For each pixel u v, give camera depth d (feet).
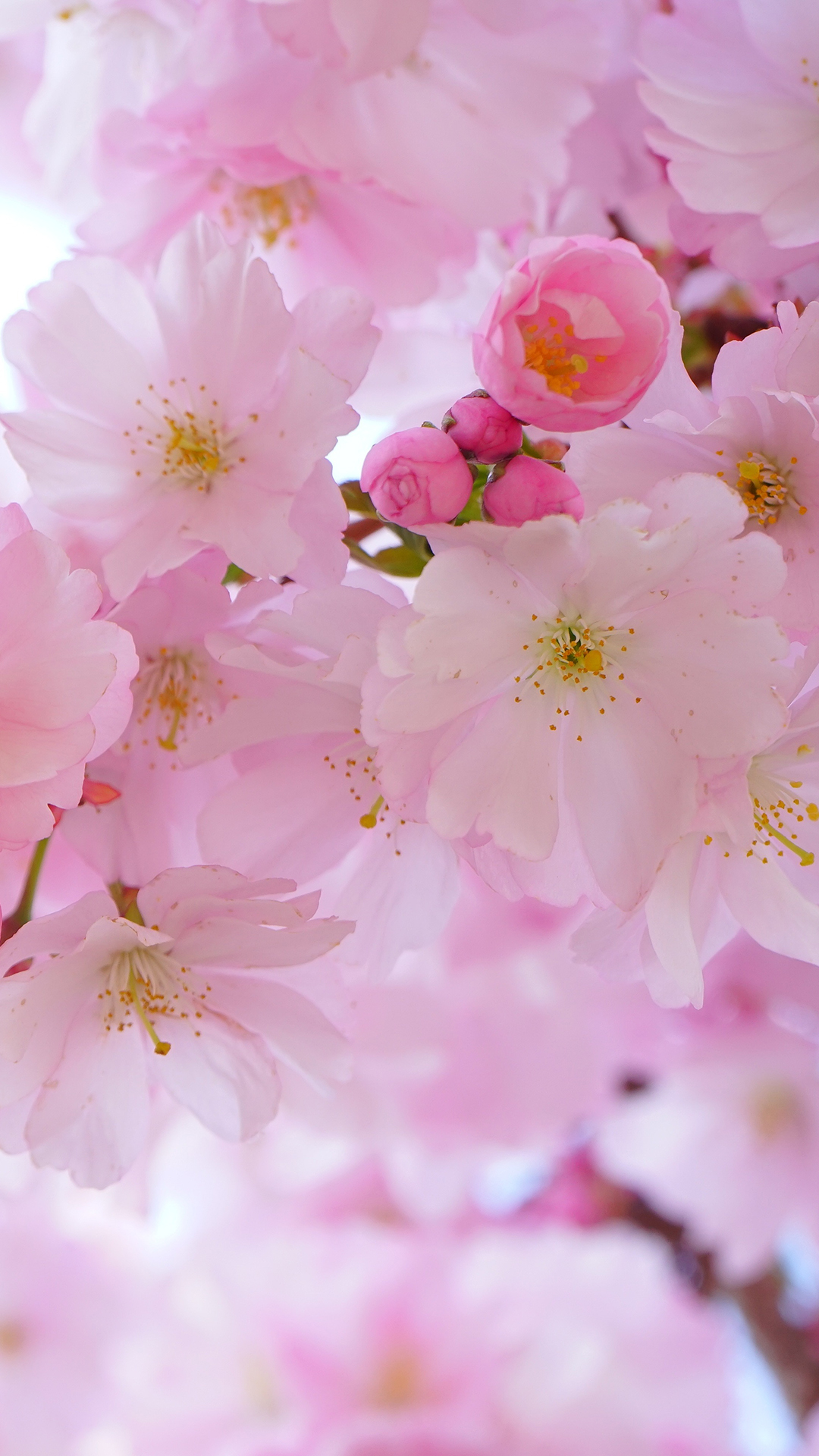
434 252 1.37
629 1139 2.12
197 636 1.23
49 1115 1.19
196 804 1.26
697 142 1.27
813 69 1.27
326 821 1.22
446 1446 1.77
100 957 1.20
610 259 1.15
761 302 1.39
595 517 1.11
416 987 1.70
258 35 1.32
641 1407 1.93
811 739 1.20
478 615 1.13
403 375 1.39
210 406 1.21
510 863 1.17
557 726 1.16
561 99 1.36
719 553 1.13
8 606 1.12
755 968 1.86
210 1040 1.21
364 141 1.34
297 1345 1.93
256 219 1.37
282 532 1.17
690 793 1.15
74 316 1.21
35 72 1.63
